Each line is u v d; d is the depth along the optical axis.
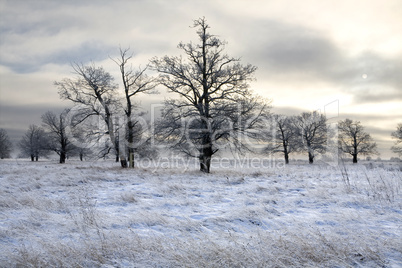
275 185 11.34
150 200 8.81
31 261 3.93
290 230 4.93
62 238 5.13
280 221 5.85
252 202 8.07
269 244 4.32
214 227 5.62
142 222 6.10
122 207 7.86
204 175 17.11
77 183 13.33
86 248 4.34
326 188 9.77
